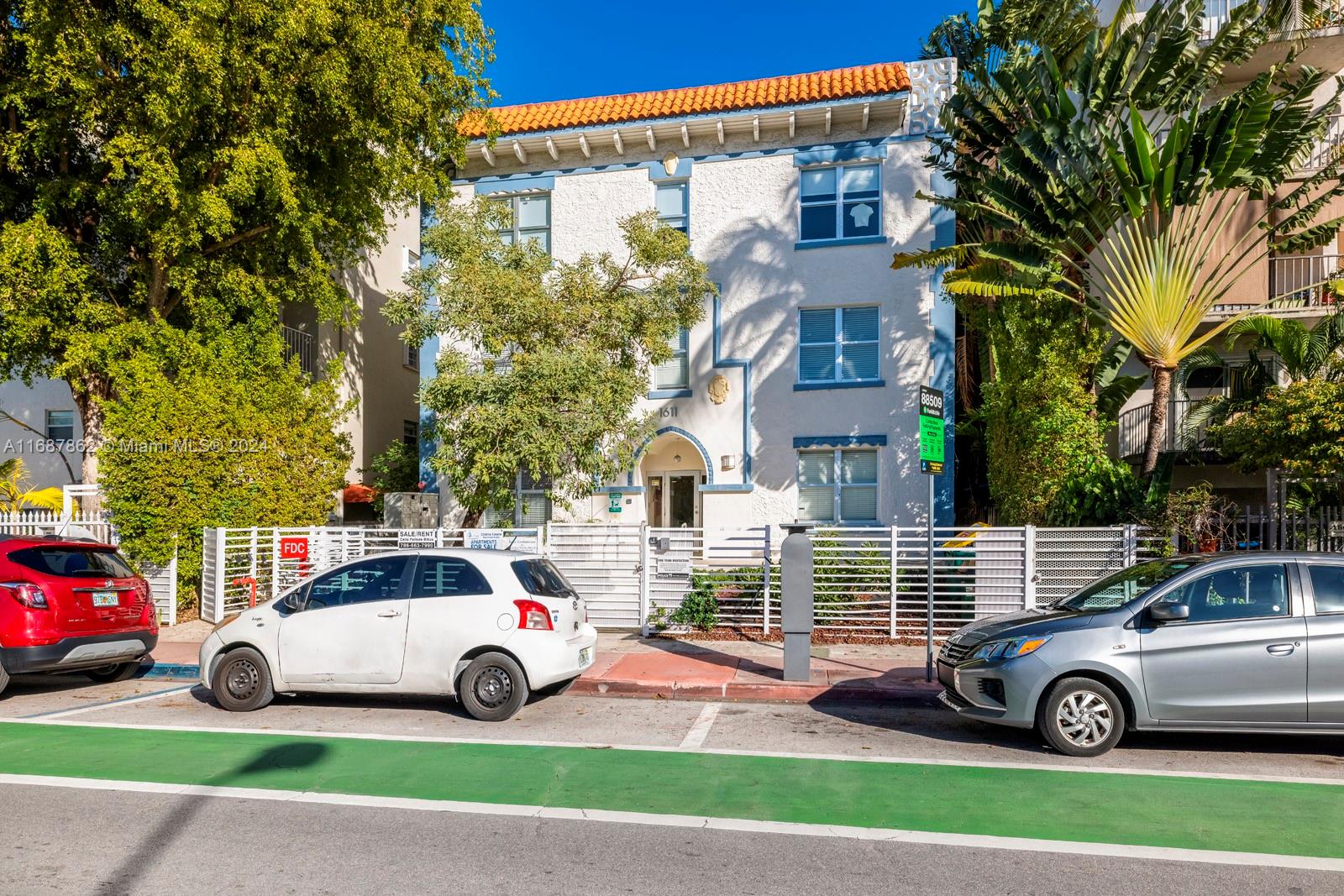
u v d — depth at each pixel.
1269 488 11.92
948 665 7.27
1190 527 11.40
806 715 7.98
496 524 14.72
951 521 16.02
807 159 16.83
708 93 17.77
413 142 15.50
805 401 16.67
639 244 13.31
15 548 8.66
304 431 14.12
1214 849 4.67
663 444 17.72
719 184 17.19
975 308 15.88
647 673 9.29
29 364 15.46
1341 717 6.23
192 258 14.06
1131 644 6.44
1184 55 12.13
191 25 11.59
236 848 4.68
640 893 4.14
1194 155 11.93
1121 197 12.68
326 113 13.89
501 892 4.14
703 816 5.18
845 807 5.35
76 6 11.81
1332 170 12.20
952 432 16.11
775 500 16.70
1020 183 12.92
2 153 13.89
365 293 22.12
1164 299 12.33
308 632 8.00
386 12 13.48
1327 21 15.20
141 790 5.66
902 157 16.52
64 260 13.33
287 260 15.93
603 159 17.64
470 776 6.00
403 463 19.84
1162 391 12.59
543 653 7.71
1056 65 12.38
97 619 8.91
